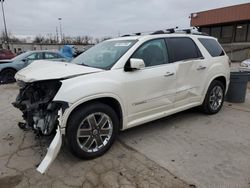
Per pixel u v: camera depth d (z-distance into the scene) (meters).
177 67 4.37
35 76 3.28
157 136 4.29
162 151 3.75
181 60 4.51
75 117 3.22
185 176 3.10
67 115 3.14
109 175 3.12
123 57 3.77
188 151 3.75
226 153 3.70
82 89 3.22
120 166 3.33
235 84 6.49
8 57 21.03
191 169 3.26
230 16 27.41
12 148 3.84
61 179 3.05
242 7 26.30
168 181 3.00
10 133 4.42
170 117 5.27
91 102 3.43
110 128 3.62
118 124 3.75
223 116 5.39
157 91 4.11
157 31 4.43
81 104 3.33
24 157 3.57
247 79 6.52
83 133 3.35
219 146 3.93
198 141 4.11
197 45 4.93
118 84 3.58
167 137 4.26
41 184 2.95
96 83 3.36
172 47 4.44
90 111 3.33
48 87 3.36
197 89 4.90
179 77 4.43
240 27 28.02
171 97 4.37
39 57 11.41
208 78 5.07
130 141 4.09
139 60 3.61
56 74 3.29
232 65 19.78
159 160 3.48
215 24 29.41
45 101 3.24
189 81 4.66
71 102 3.13
